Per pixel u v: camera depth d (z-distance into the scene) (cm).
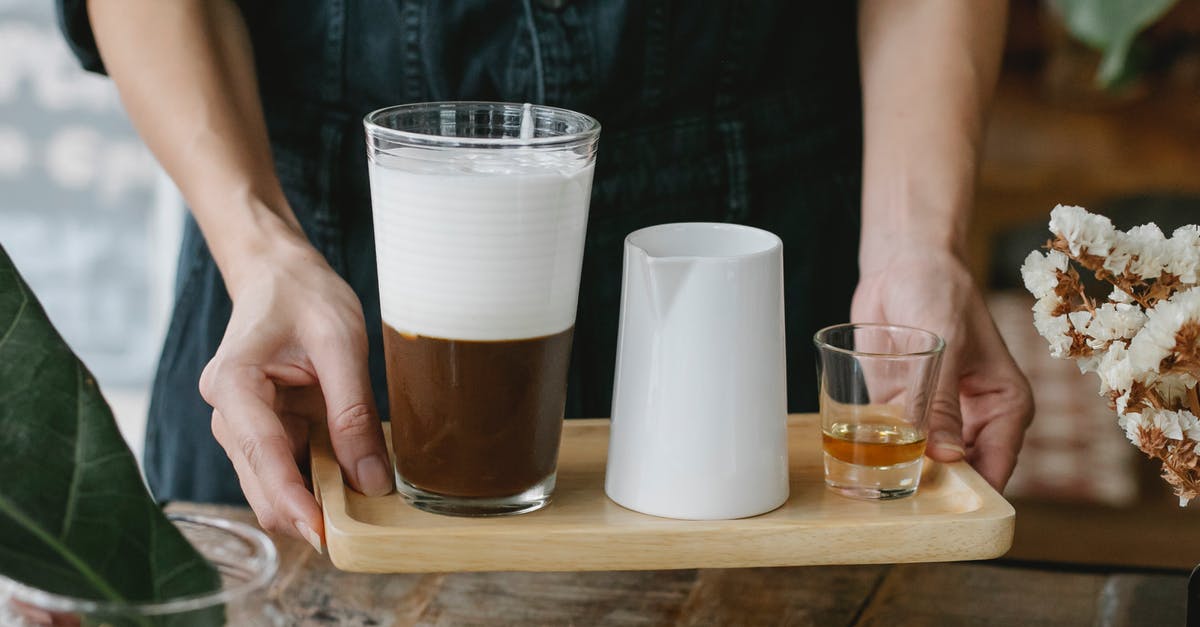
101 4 105
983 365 95
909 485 81
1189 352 63
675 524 75
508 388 72
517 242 69
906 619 82
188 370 120
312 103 111
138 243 255
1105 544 189
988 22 115
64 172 251
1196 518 188
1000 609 83
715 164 113
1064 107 223
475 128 75
